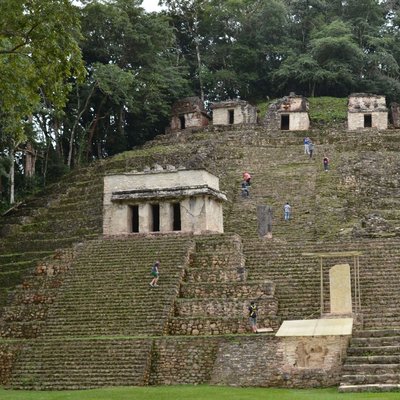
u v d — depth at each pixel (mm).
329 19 82062
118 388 21797
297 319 25859
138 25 63031
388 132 58125
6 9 22312
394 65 74312
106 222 34688
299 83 75500
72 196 47688
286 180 45312
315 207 40500
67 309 28219
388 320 24734
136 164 50719
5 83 24047
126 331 26312
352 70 75062
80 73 23906
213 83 76250
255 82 78562
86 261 31203
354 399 17125
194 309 27000
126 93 59406
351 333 21766
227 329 25781
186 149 52312
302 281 28141
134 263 30266
